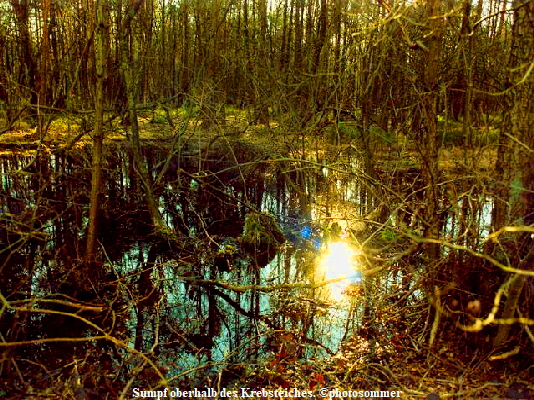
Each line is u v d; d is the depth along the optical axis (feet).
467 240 15.64
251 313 19.48
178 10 66.49
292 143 31.63
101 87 20.03
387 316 17.72
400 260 20.61
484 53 17.26
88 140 49.78
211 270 24.00
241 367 15.33
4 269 21.80
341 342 16.60
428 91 13.91
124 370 14.93
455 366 13.88
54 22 49.93
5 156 45.62
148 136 57.67
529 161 13.33
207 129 53.26
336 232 26.63
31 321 17.76
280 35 66.85
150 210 29.25
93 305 19.02
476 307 13.61
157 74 56.95
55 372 14.40
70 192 34.09
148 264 24.21
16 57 60.08
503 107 14.21
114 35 29.94
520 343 13.16
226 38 48.55
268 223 30.37
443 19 13.39
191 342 17.03
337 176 37.29
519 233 13.66
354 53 24.47
